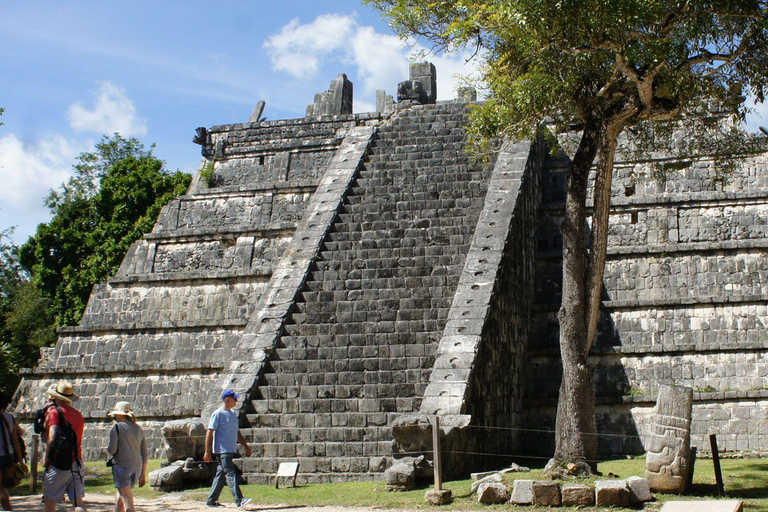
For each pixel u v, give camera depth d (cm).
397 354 1692
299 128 2909
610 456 1831
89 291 3812
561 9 1244
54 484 981
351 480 1416
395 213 2078
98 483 1552
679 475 1136
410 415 1397
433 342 1703
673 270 2000
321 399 1591
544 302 2114
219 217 2503
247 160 2830
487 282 1747
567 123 1535
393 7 1476
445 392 1481
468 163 2228
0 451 1002
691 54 1357
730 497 1123
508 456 1709
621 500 1075
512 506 1102
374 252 1959
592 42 1297
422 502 1155
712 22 1310
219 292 2222
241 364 1689
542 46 1327
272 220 2445
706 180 2166
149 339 2166
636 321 1953
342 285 1881
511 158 2159
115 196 3891
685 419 1150
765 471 1367
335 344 1734
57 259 3984
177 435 1452
